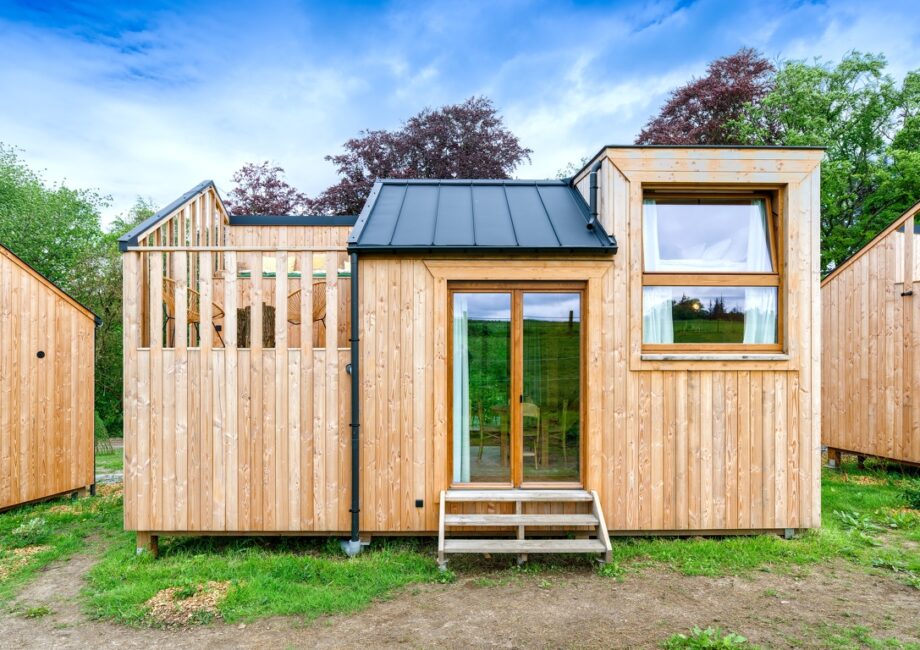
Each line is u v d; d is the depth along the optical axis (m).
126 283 4.62
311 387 4.66
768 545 4.55
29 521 5.56
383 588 3.91
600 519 4.40
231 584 3.98
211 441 4.62
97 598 3.81
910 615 3.41
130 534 5.29
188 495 4.61
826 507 5.65
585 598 3.72
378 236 4.74
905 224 7.02
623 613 3.49
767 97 15.16
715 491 4.75
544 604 3.64
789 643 3.09
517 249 4.55
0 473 6.14
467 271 4.67
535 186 6.19
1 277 6.20
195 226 6.17
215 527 4.61
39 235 17.19
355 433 4.55
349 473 4.65
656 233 4.98
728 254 5.02
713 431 4.76
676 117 17.48
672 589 3.84
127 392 4.61
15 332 6.33
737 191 4.96
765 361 4.75
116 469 9.27
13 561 4.64
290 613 3.57
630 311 4.73
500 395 4.80
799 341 4.79
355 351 4.55
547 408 4.80
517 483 4.75
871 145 15.20
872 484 6.75
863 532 4.91
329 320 4.66
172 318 5.44
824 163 14.04
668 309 4.89
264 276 6.86
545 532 4.69
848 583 3.89
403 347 4.67
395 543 4.80
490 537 4.69
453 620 3.44
